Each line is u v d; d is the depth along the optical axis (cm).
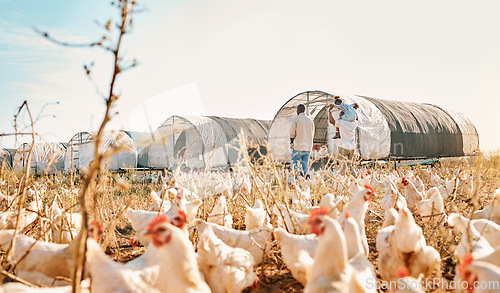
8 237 400
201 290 298
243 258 392
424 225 683
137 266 325
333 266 280
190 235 574
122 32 250
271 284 443
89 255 274
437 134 2391
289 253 399
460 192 968
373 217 766
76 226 546
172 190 649
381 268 393
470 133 2766
